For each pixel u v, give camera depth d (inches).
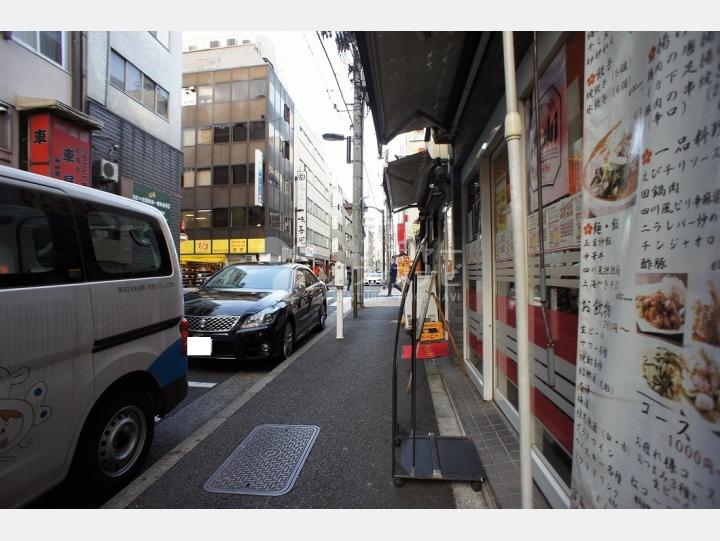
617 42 58.0
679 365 45.8
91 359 97.1
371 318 469.4
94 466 99.1
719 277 41.5
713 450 41.8
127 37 483.2
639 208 52.4
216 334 214.8
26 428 81.0
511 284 139.5
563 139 91.7
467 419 145.0
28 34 354.9
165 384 125.0
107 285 103.3
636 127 53.6
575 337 85.5
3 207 81.6
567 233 89.4
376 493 103.9
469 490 104.6
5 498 77.7
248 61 1179.3
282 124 1325.0
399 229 965.8
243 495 103.7
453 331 248.8
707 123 43.2
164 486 107.9
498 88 130.0
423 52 139.6
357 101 511.8
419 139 517.0
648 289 50.5
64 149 362.0
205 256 1175.0
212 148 1170.0
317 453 125.6
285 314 245.1
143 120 514.6
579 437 64.0
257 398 178.7
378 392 186.2
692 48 44.9
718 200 41.8
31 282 84.4
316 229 1991.9
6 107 335.3
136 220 120.7
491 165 164.4
